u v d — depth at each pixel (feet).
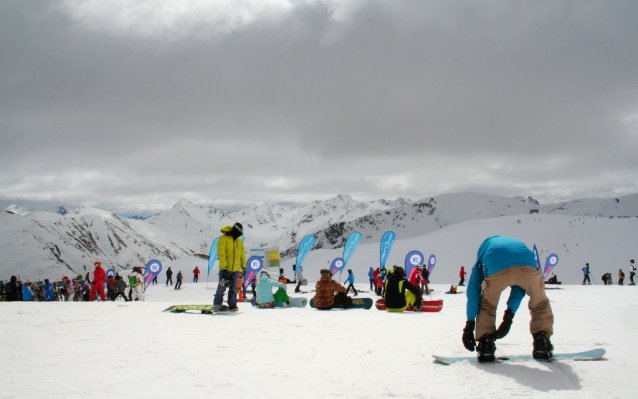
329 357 16.69
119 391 12.14
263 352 17.67
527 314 33.50
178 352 17.65
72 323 26.08
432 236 247.09
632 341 19.49
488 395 11.60
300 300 41.65
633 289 77.20
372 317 30.99
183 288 124.16
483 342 15.35
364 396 11.71
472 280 16.11
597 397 11.39
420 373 13.98
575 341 19.57
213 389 12.39
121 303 40.70
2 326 24.75
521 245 15.47
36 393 11.92
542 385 12.44
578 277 158.61
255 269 73.20
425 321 28.43
